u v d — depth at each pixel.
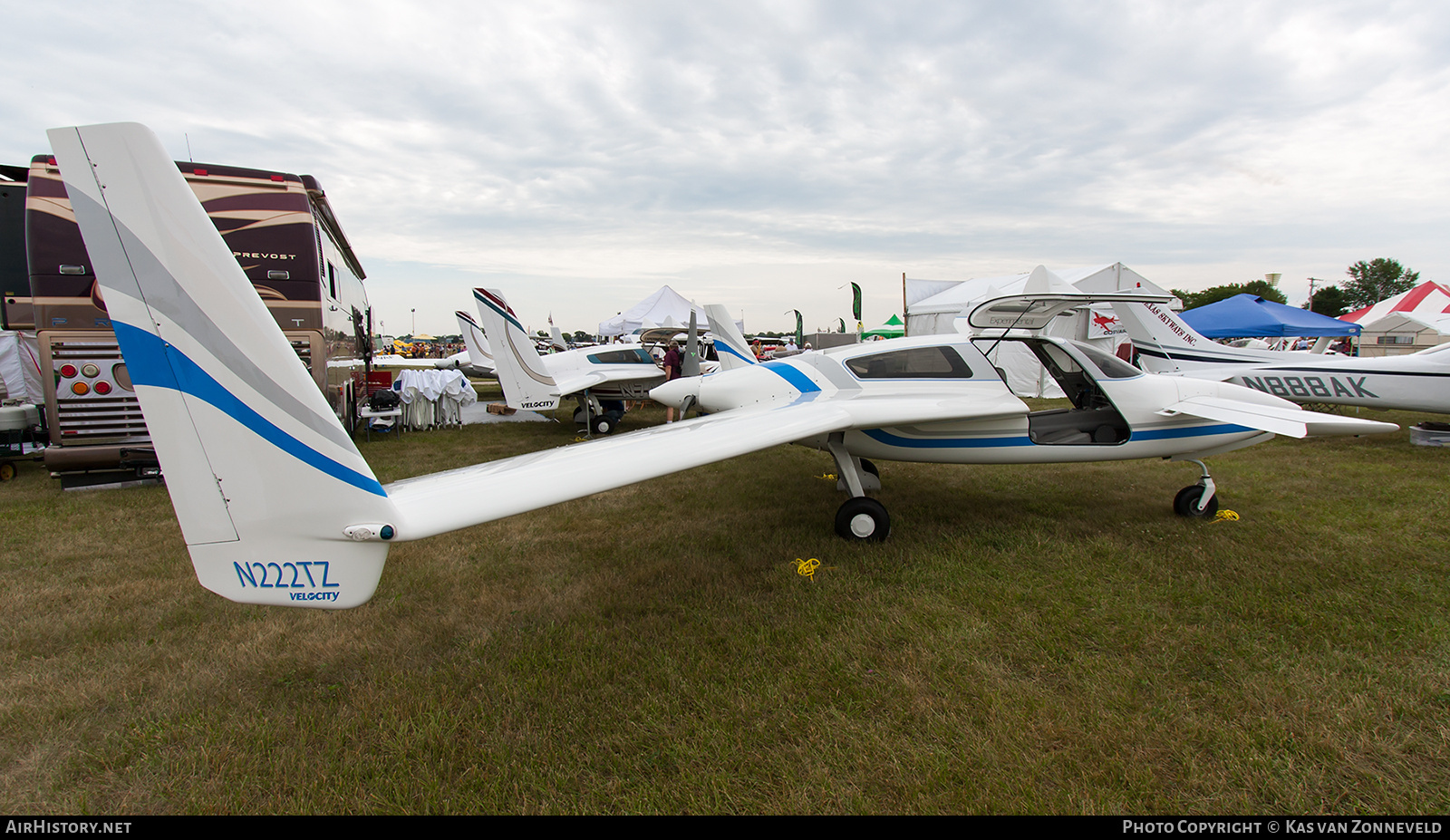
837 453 4.22
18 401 6.16
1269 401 4.35
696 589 3.23
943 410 3.87
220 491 1.69
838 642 2.61
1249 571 3.29
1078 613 2.84
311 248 6.18
